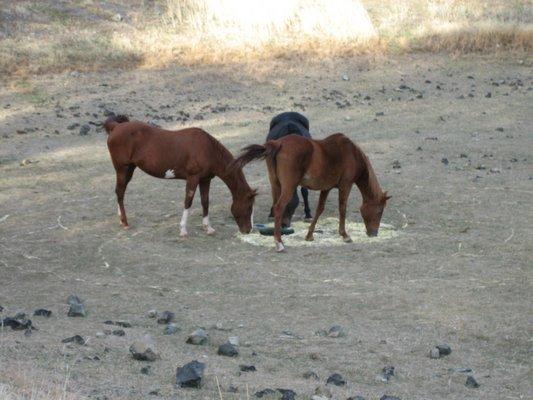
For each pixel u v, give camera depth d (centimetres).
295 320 980
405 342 908
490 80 2577
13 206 1528
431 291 1083
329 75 2572
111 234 1368
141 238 1348
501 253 1250
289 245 1307
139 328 927
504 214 1462
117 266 1209
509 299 1052
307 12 2850
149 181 1708
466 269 1176
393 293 1076
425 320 980
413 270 1173
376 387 759
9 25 2702
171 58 2608
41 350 759
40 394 601
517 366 851
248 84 2488
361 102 2362
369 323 970
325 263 1215
